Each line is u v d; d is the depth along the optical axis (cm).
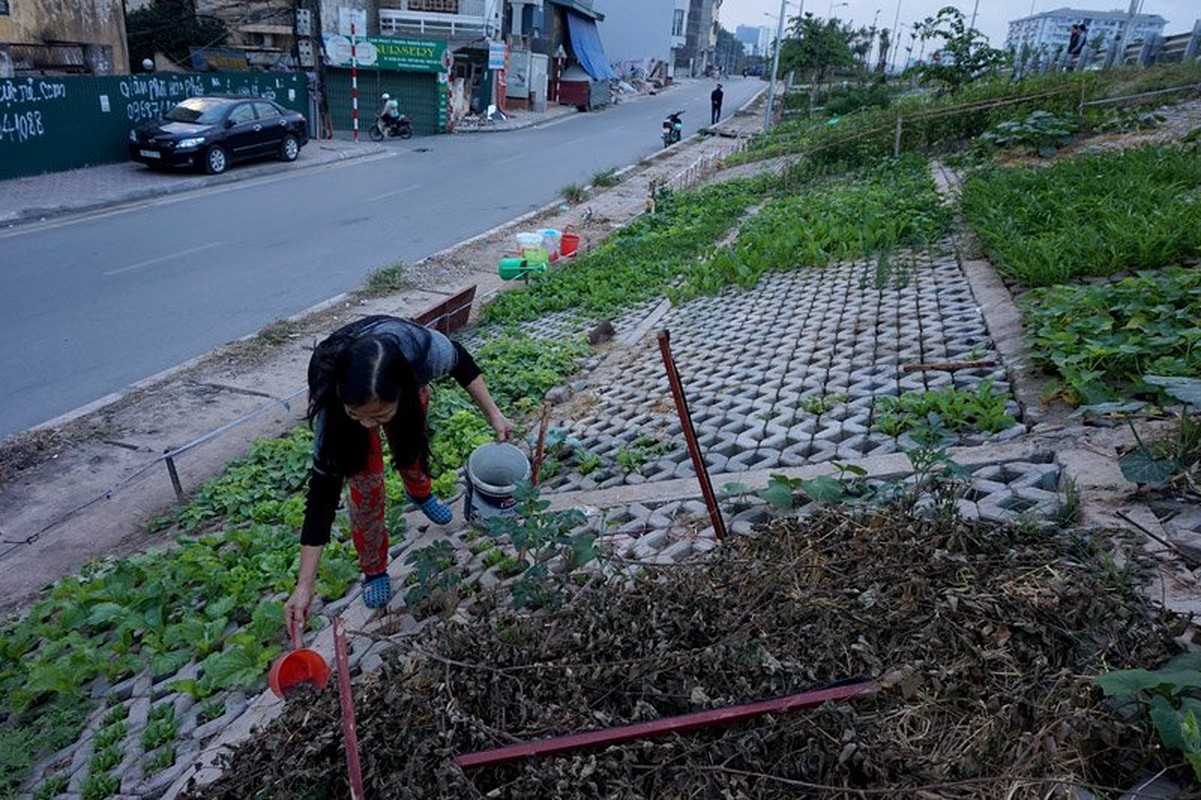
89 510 646
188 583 491
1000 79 1842
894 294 755
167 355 917
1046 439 415
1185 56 1902
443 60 2814
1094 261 641
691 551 385
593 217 1684
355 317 1051
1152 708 212
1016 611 264
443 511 454
